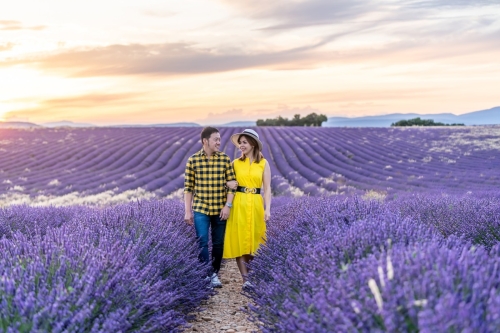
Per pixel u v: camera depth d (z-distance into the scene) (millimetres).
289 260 3721
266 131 42438
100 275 2875
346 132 41500
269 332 2891
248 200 5098
